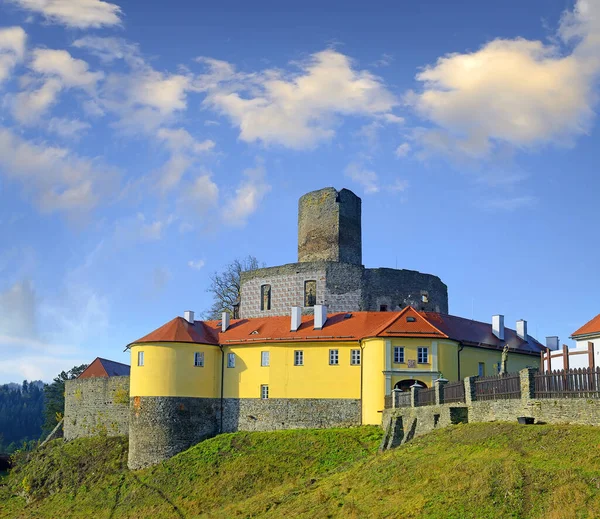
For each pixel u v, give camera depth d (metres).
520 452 38.19
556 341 84.12
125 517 60.62
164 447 71.19
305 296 86.00
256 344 74.50
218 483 61.09
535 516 31.94
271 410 72.50
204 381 74.44
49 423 117.19
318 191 91.56
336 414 70.44
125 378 82.69
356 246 91.69
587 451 35.91
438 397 54.75
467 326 76.94
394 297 86.12
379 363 68.19
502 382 46.94
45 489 74.00
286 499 48.19
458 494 35.56
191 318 78.50
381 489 40.75
